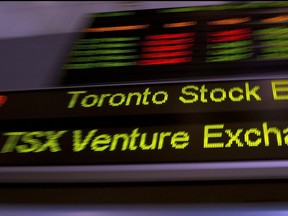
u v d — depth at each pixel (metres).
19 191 2.42
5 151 2.46
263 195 2.31
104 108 2.55
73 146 2.44
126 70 2.85
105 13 3.37
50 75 2.92
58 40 3.20
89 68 2.90
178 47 2.95
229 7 3.21
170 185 2.37
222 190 2.34
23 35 3.31
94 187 2.40
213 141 2.38
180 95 2.55
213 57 2.85
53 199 2.40
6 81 2.91
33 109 2.60
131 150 2.40
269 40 2.90
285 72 2.71
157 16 3.24
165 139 2.41
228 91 2.54
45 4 3.65
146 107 2.53
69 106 2.59
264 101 2.48
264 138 2.36
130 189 2.38
